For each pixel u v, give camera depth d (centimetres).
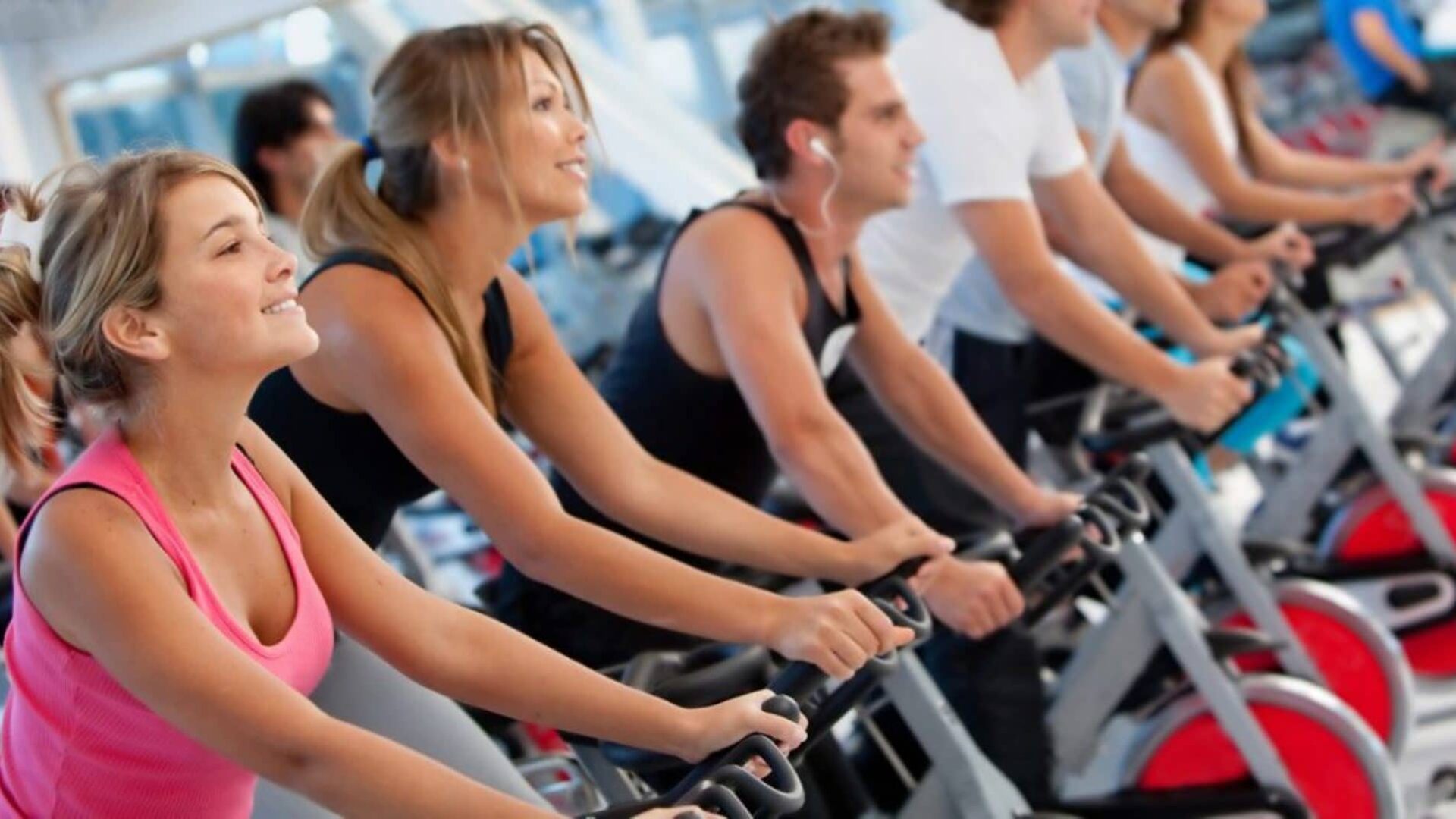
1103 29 520
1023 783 415
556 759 376
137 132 800
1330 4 916
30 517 222
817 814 374
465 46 305
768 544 328
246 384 229
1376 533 572
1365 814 438
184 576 224
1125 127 598
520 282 332
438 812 221
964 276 494
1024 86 446
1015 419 500
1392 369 631
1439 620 563
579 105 321
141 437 228
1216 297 506
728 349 368
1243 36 616
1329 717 438
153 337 223
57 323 225
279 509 247
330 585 258
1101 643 435
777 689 274
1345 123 941
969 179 439
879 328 395
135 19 438
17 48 447
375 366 299
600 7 776
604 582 296
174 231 221
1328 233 595
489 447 298
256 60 820
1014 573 336
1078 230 476
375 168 316
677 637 372
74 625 220
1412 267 617
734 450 390
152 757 227
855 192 376
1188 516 470
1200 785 440
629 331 394
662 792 342
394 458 319
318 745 219
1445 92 897
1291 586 501
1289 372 468
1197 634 425
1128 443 456
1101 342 434
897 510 358
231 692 218
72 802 229
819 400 362
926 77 440
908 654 345
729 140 944
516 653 260
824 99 368
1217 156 579
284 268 229
